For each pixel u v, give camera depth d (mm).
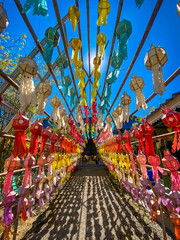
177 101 2730
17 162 1461
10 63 3959
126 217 2670
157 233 2137
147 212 2861
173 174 1433
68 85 2162
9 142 3309
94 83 2162
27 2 908
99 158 14086
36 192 1961
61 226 2395
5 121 3646
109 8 1114
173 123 1240
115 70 1548
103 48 1422
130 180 2646
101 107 2916
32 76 1252
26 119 1398
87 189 4707
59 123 2338
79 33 1832
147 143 1613
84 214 2832
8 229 1352
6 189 1375
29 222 2514
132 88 1491
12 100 3783
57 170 2973
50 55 1233
